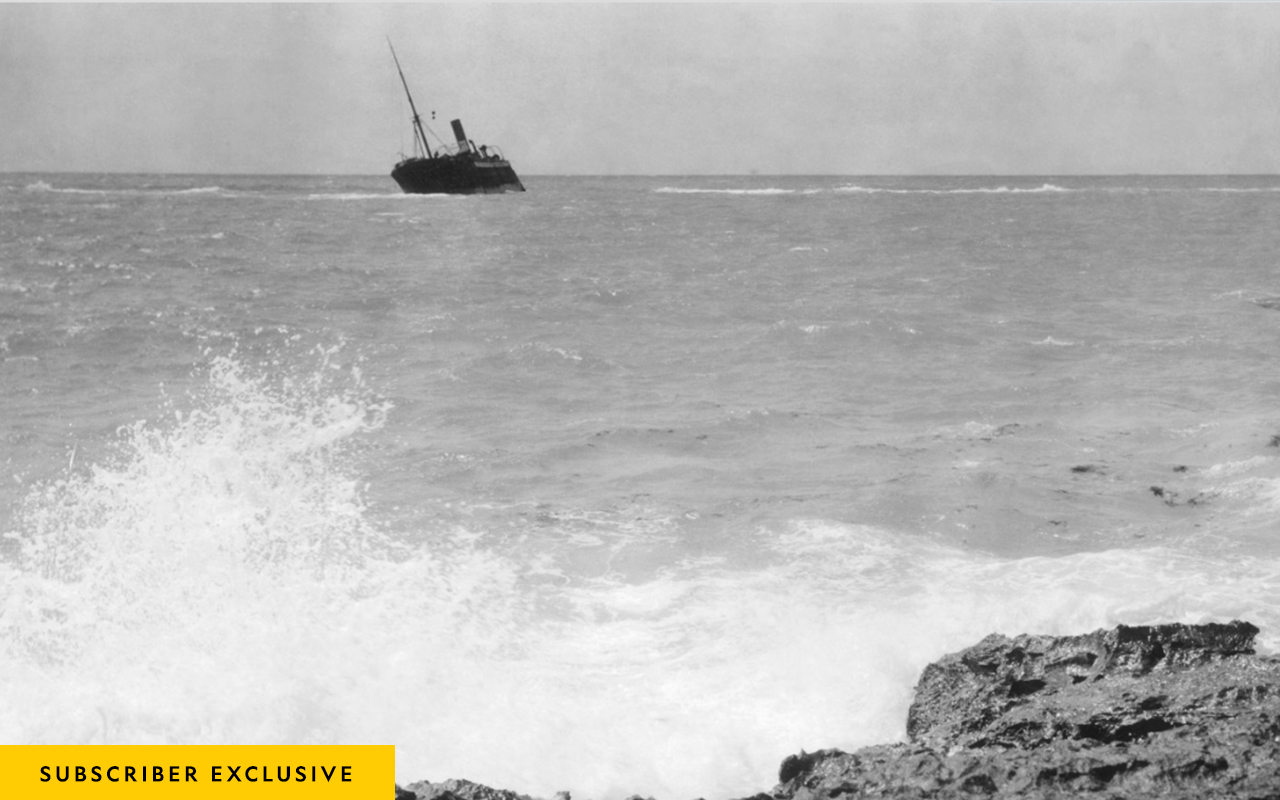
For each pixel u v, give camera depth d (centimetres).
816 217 6444
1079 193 11188
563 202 8906
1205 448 1252
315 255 3909
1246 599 798
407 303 2569
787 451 1299
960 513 1038
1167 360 1823
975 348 1969
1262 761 509
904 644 725
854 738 635
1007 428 1380
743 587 862
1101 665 647
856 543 958
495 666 718
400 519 1039
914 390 1636
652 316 2375
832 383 1695
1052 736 575
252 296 2695
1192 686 596
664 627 787
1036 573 881
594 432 1388
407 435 1379
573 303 2561
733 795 578
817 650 727
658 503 1092
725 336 2112
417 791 530
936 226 5497
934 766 528
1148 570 882
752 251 4038
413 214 6962
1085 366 1792
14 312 2370
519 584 873
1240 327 2152
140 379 1716
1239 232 4903
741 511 1057
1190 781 500
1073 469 1194
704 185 18038
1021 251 3959
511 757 605
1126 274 3156
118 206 8012
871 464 1228
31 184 15350
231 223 5903
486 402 1569
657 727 641
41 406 1512
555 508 1082
